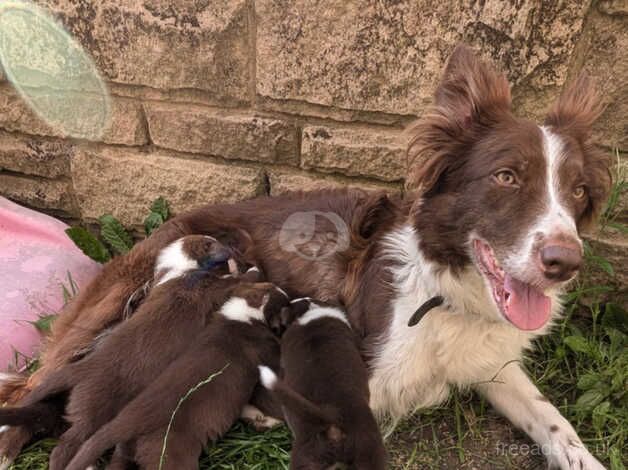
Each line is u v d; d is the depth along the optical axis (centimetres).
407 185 43
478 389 47
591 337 52
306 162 56
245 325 43
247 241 51
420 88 49
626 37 45
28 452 42
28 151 63
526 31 45
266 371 36
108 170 62
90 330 47
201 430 38
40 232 61
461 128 39
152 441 37
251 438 43
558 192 36
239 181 58
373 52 49
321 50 50
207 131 57
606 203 44
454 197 39
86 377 41
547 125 39
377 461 36
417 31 47
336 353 41
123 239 62
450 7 46
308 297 47
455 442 45
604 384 45
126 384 41
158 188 61
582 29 45
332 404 38
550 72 46
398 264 44
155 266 49
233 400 40
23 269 57
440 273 41
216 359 40
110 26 54
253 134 56
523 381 45
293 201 51
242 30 51
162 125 58
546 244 33
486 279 38
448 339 43
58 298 56
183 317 44
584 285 53
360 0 47
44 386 41
